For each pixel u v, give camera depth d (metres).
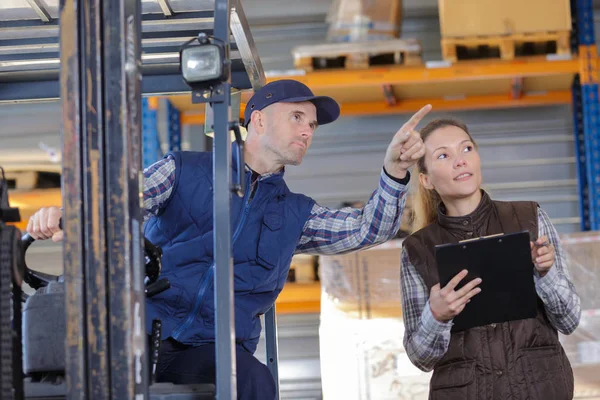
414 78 6.28
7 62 3.47
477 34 6.16
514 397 2.91
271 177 3.18
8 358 2.25
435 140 3.18
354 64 6.37
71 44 2.29
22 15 3.22
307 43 7.76
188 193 3.13
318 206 3.31
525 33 6.14
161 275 3.05
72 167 2.25
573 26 6.64
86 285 2.23
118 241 2.24
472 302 2.88
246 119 3.28
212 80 2.48
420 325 2.98
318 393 7.22
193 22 3.26
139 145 2.34
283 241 3.15
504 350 2.96
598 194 6.27
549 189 7.35
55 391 2.50
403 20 7.60
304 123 3.24
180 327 2.98
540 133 7.40
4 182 2.37
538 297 3.03
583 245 4.96
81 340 2.21
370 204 3.08
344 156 7.61
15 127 7.81
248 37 3.33
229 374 2.41
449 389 2.97
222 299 2.44
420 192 3.36
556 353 2.99
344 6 6.43
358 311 4.87
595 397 4.67
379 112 7.18
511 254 2.82
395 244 5.02
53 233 2.85
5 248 2.28
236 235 3.08
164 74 3.58
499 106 7.23
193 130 7.52
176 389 2.59
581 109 6.86
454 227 3.14
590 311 4.83
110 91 2.28
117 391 2.20
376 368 4.74
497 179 7.40
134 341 2.24
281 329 7.33
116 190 2.25
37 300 2.58
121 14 2.29
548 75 6.50
